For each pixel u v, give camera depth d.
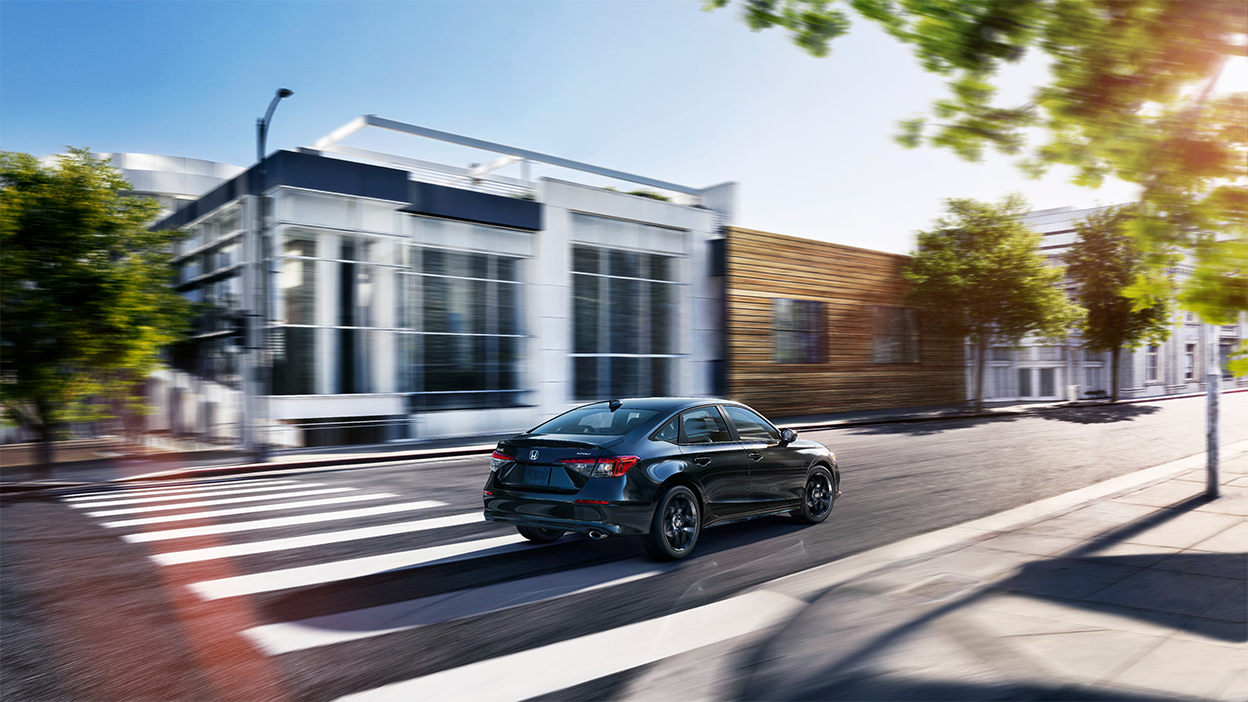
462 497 10.89
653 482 6.60
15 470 15.30
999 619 4.58
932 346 36.88
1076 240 40.34
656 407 7.29
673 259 28.06
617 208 26.00
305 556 7.07
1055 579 5.57
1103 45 4.63
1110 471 13.04
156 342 15.97
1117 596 5.11
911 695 3.52
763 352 29.23
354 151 24.19
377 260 20.55
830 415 29.84
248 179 19.52
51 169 15.27
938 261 32.78
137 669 4.28
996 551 6.59
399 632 4.91
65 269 14.81
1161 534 7.28
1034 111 5.29
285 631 4.93
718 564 6.69
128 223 15.81
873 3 5.12
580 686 3.99
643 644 4.62
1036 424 24.84
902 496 10.50
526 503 6.74
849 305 32.78
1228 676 3.69
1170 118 5.00
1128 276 37.56
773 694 3.66
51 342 14.86
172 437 22.47
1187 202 5.28
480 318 22.80
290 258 19.08
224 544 7.63
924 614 4.68
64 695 3.93
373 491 11.66
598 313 25.64
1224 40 4.48
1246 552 6.46
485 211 22.52
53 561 6.93
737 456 7.48
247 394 18.34
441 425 21.48
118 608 5.45
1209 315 5.71
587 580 6.18
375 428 20.09
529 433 7.38
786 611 5.24
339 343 19.84
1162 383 51.19
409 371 21.12
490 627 5.00
